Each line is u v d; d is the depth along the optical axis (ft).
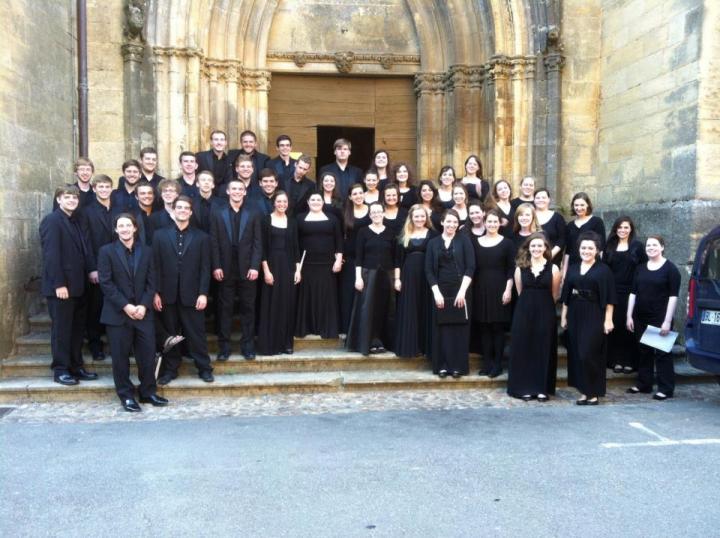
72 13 31.71
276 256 25.89
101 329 25.93
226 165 28.89
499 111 34.76
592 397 22.89
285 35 36.94
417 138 37.96
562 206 35.14
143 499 14.88
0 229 25.36
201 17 33.40
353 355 26.20
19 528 13.56
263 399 23.67
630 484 15.60
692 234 27.55
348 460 17.26
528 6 34.50
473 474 16.25
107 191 24.82
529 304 23.70
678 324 28.27
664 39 29.81
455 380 24.99
